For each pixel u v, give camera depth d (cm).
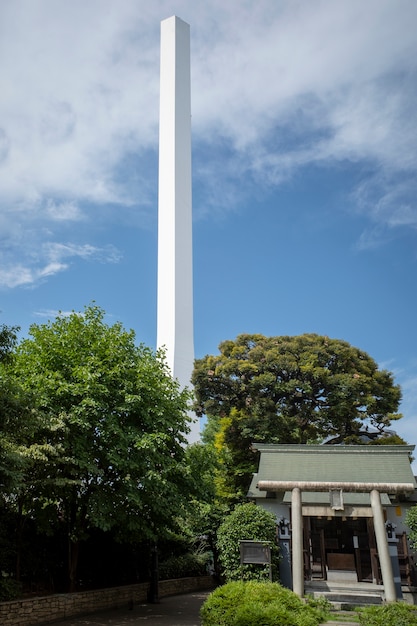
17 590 1636
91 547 2155
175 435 2198
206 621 1335
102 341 2055
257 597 1371
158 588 2325
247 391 3766
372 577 2219
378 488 1855
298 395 3706
